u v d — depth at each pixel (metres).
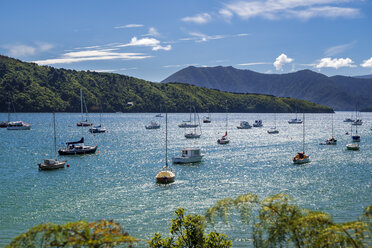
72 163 84.31
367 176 67.69
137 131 188.25
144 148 114.00
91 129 175.88
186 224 22.64
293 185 60.31
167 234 37.34
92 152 101.94
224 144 125.94
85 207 47.47
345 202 49.38
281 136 160.50
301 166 79.56
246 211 18.64
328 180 64.25
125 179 65.94
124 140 140.25
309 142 133.12
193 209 46.50
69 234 13.46
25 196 53.19
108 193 55.12
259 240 17.12
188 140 141.12
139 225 40.41
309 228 15.14
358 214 43.84
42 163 82.81
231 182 63.03
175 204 48.91
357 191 55.69
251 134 172.50
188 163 84.00
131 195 53.88
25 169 76.25
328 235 14.62
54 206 47.84
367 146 119.56
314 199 51.09
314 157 93.44
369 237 14.97
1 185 60.69
